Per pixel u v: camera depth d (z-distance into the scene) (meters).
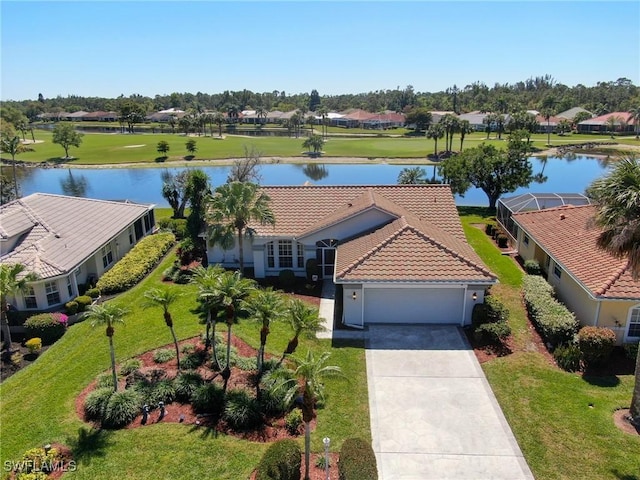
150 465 14.02
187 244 32.16
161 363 19.39
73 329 23.42
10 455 14.57
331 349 21.05
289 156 97.44
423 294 23.12
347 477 12.49
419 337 22.08
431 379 18.62
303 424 15.83
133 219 35.16
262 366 18.47
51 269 24.58
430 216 30.25
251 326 23.00
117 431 15.49
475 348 20.97
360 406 17.00
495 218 44.69
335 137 135.75
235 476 13.59
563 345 20.17
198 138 132.38
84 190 69.12
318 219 30.27
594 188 15.75
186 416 16.25
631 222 14.45
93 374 18.92
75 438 15.18
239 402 16.05
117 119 186.75
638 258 14.68
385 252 23.66
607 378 18.47
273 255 29.78
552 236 27.75
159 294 17.80
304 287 28.22
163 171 84.69
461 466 14.21
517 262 32.25
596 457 14.41
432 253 23.48
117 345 21.16
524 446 14.96
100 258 30.31
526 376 18.69
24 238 26.86
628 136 130.38
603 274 21.02
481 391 17.81
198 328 22.56
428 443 15.17
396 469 14.13
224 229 27.50
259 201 27.47
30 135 145.88
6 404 17.31
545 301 22.66
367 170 83.19
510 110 146.12
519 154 45.84
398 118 168.75
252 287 17.95
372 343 21.58
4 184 45.38
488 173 45.97
